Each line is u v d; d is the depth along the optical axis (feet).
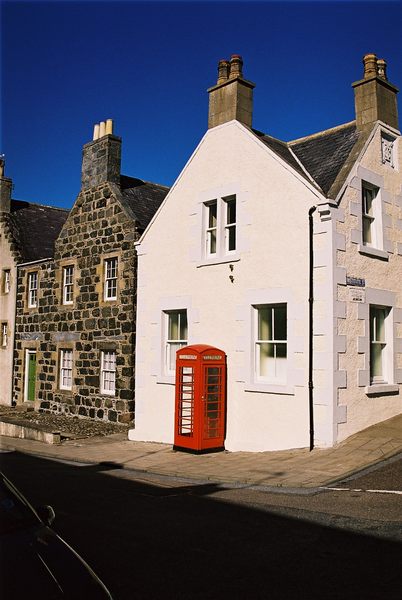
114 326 60.70
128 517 24.64
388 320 44.19
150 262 53.11
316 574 17.29
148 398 51.55
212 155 47.96
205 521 23.43
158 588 16.60
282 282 41.09
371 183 43.75
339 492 27.12
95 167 66.08
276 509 24.67
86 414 63.62
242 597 15.88
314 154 47.60
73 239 68.39
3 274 84.43
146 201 66.69
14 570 11.62
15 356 79.87
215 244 48.01
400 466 31.24
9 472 37.47
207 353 43.06
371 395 40.70
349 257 40.16
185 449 43.39
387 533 20.62
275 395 40.73
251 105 48.08
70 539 21.45
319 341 38.29
